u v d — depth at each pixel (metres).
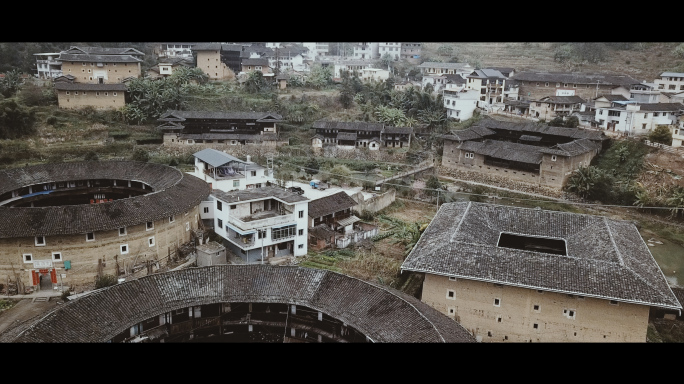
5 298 41.97
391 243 58.50
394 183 79.19
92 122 89.25
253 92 109.00
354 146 92.56
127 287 33.62
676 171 74.94
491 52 173.75
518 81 120.94
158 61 122.62
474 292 39.84
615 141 86.25
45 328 28.94
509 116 108.50
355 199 65.00
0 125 80.00
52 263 43.09
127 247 45.62
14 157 75.94
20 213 42.66
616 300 35.66
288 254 52.50
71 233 42.09
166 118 87.81
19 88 94.50
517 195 78.31
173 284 34.88
